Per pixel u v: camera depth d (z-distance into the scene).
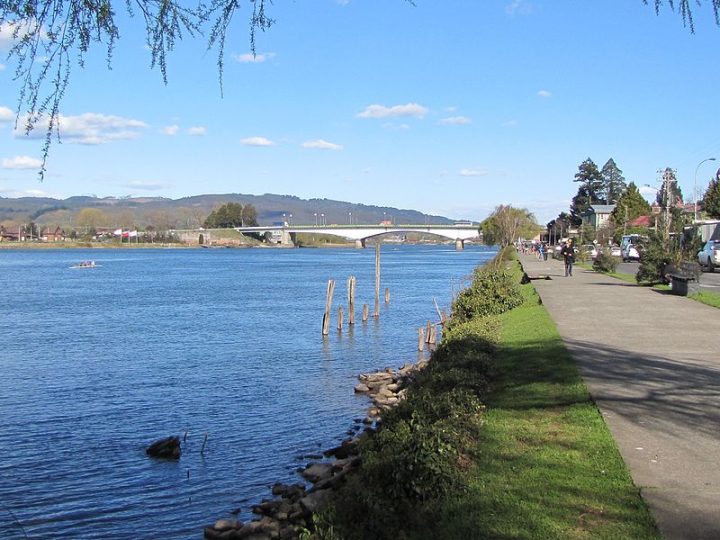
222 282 70.06
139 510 11.29
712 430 8.15
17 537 10.40
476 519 5.80
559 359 12.58
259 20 5.03
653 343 14.50
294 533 8.80
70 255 156.50
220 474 12.84
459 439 7.25
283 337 31.83
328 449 14.25
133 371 23.16
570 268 38.47
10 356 26.38
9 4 4.37
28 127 4.45
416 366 22.20
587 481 6.53
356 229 147.62
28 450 14.41
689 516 5.71
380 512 6.05
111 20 4.55
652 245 31.33
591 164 138.12
